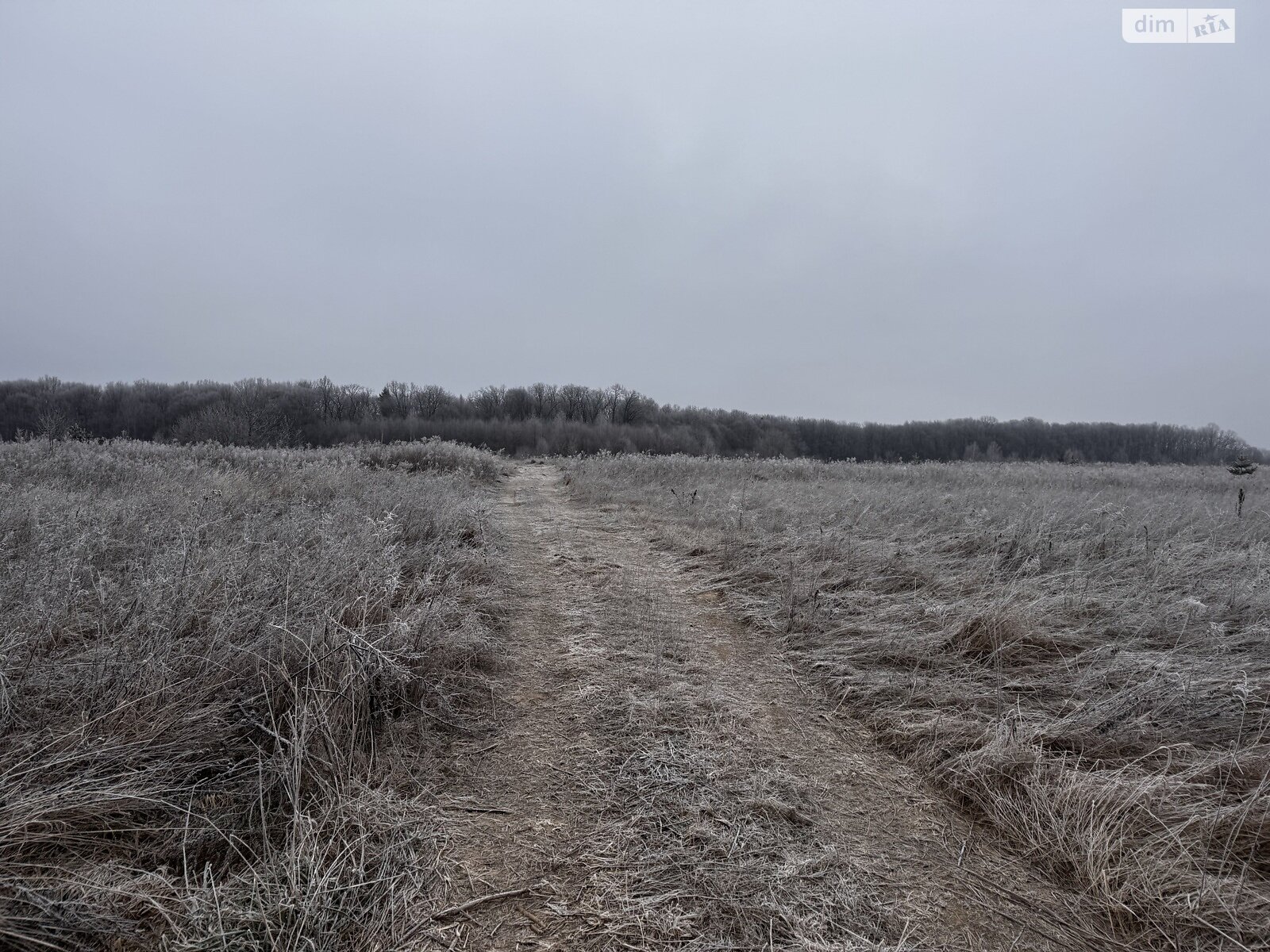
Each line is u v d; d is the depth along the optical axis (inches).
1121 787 110.3
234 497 306.8
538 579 260.4
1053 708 144.5
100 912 78.7
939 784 122.8
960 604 200.4
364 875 90.9
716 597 239.3
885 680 160.7
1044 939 86.5
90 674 119.4
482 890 92.3
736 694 160.2
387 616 173.0
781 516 356.2
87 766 100.9
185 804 101.6
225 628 136.0
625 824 107.7
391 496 331.3
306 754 109.6
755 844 103.4
